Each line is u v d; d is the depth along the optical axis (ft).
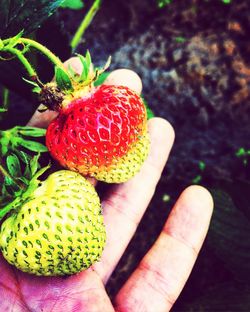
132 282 0.51
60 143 0.44
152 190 0.55
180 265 0.51
